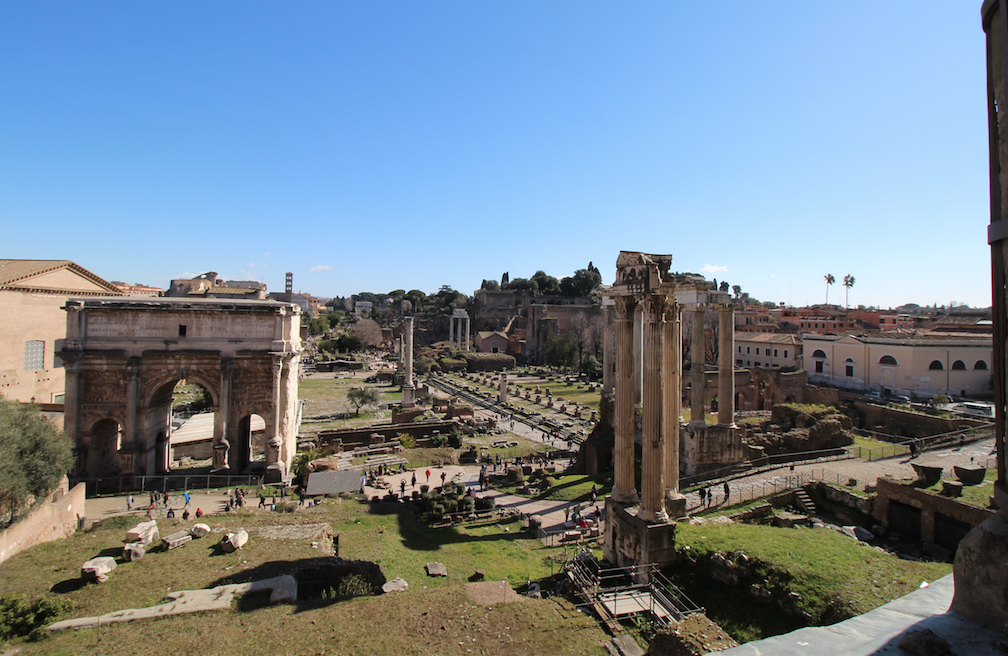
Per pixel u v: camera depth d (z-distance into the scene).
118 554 22.97
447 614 16.55
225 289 109.44
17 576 20.50
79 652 14.86
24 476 24.31
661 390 20.08
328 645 14.86
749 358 89.62
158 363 40.69
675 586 18.55
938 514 24.56
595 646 15.05
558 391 97.31
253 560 22.41
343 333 188.00
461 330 186.75
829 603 15.80
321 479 39.78
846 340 71.62
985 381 64.50
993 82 6.04
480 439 62.56
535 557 26.02
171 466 46.94
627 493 21.94
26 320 59.38
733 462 34.72
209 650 14.74
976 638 5.21
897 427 50.88
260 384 41.81
